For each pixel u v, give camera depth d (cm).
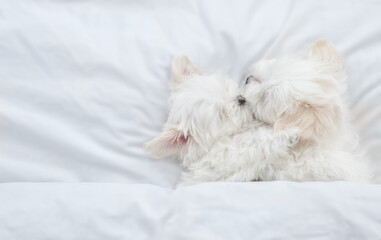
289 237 73
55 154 84
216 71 91
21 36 86
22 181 83
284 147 80
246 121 86
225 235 74
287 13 91
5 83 85
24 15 87
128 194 78
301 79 80
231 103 85
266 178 83
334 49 85
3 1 88
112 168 85
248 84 85
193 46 89
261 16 90
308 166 81
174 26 90
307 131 78
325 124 79
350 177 81
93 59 87
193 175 85
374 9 90
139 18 90
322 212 74
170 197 78
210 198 76
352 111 89
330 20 90
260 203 75
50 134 84
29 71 86
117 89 86
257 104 84
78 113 85
